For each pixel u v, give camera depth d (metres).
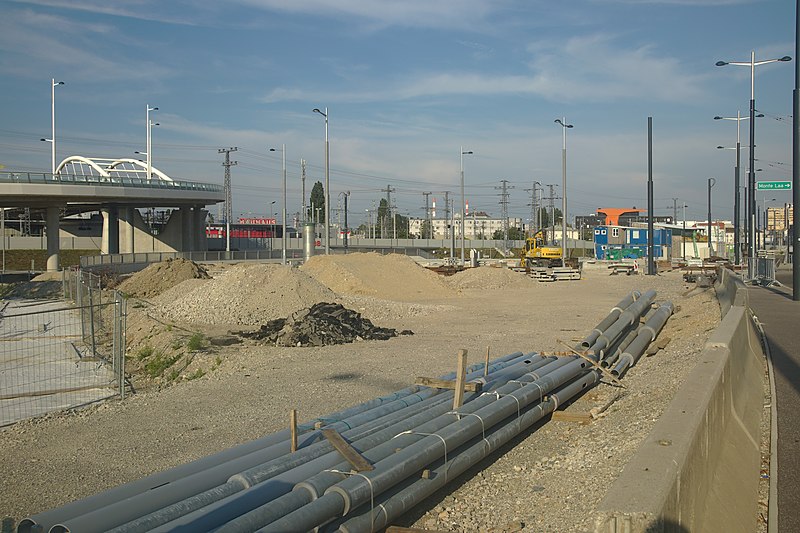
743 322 13.01
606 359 13.35
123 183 64.31
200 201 74.31
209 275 44.03
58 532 5.57
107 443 10.01
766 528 6.45
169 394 13.17
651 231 52.03
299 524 5.45
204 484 6.58
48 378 16.03
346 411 9.20
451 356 16.44
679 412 6.10
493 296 35.44
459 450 7.97
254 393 12.84
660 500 4.23
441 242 117.12
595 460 7.87
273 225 117.94
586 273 58.53
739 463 7.59
